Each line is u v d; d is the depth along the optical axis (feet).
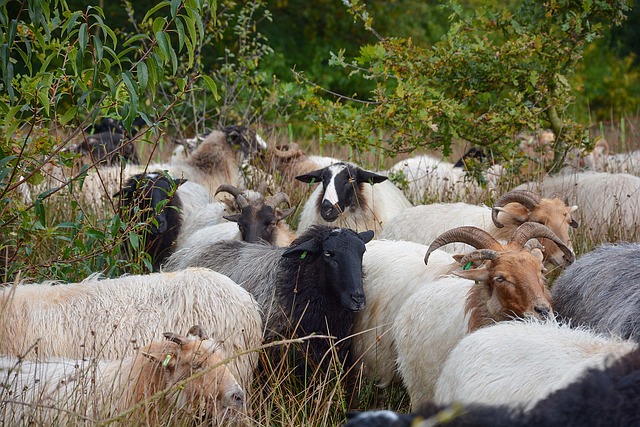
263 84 90.12
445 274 28.02
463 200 43.83
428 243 35.37
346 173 39.32
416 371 26.37
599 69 116.06
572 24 42.70
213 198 46.75
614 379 16.07
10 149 29.37
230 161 49.47
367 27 44.24
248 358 28.04
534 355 20.36
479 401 20.48
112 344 26.76
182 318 27.55
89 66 48.88
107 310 27.37
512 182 43.68
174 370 23.34
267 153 51.52
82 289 27.96
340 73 101.09
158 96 64.95
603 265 27.43
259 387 28.02
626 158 53.88
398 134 41.32
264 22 98.37
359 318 30.83
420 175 50.75
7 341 25.99
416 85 41.96
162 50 26.61
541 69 42.98
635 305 25.17
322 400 27.76
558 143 44.60
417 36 104.27
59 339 26.55
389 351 29.32
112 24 87.40
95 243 34.58
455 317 25.31
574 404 15.43
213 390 23.18
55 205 40.01
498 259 24.57
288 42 100.17
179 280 28.43
